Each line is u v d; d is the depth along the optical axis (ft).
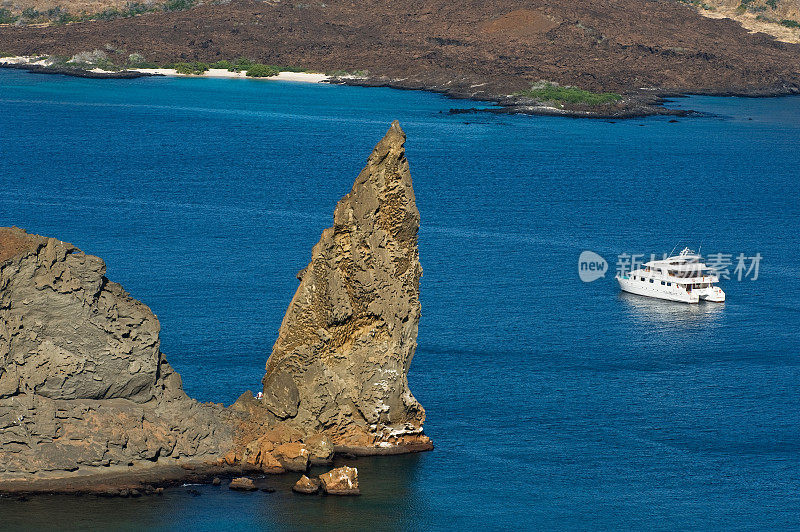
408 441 409.08
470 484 387.55
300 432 394.11
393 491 377.71
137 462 367.04
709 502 388.37
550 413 461.78
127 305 372.79
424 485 383.86
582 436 438.81
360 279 388.98
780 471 416.05
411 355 404.36
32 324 355.56
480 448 418.31
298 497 365.81
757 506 386.32
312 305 391.04
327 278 386.73
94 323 361.10
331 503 366.02
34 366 356.79
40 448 355.15
